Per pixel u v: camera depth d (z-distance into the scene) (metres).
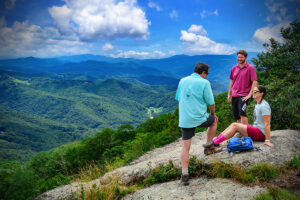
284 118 5.05
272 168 3.06
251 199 2.60
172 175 3.84
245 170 3.20
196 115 3.24
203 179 3.45
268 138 3.51
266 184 2.90
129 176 4.49
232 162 3.37
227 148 3.62
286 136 3.91
